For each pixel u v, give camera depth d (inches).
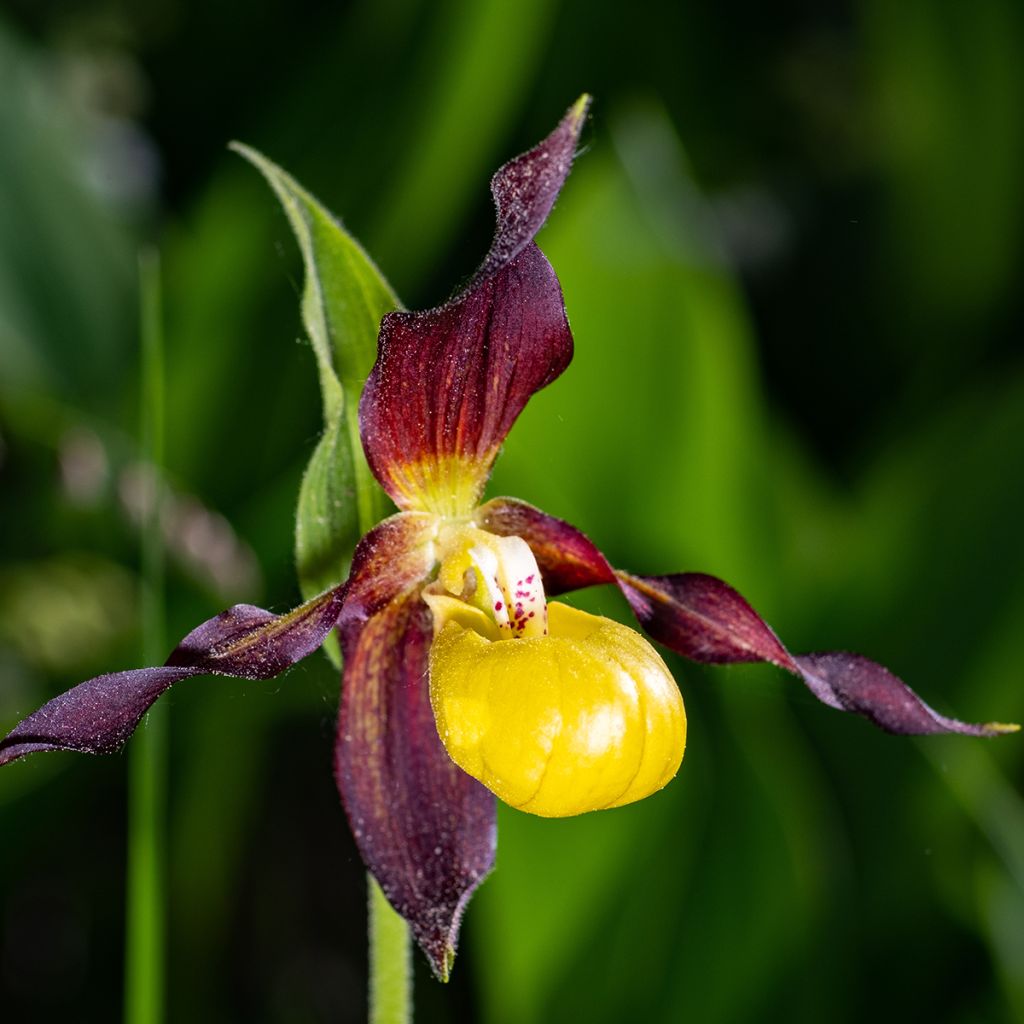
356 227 27.7
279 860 30.5
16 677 26.9
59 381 27.5
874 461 32.2
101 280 28.0
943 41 30.8
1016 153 31.2
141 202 33.4
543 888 25.0
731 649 22.6
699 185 40.4
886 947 25.7
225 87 37.0
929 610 26.4
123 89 37.7
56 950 30.4
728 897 24.9
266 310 27.6
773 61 41.7
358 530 22.2
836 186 40.5
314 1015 29.7
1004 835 25.4
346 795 22.3
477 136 27.6
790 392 37.5
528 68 27.6
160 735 23.5
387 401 21.9
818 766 26.5
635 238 25.9
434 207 27.7
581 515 26.1
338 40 27.8
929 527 26.6
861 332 36.4
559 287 21.9
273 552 26.9
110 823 30.4
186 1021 27.2
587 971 24.9
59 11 38.9
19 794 26.2
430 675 22.0
